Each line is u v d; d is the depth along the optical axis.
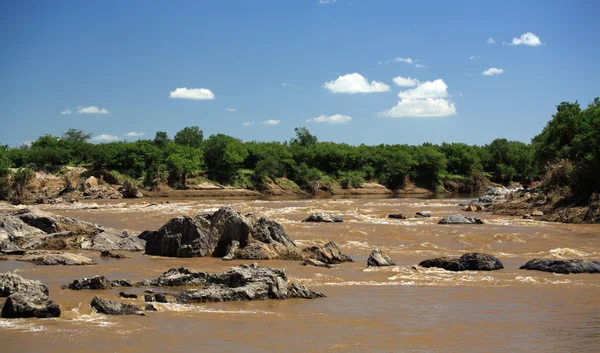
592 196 55.25
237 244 31.98
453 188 140.62
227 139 132.62
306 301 20.78
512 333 16.66
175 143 134.75
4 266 27.27
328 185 125.75
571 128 71.06
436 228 47.38
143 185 106.12
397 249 36.34
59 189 97.56
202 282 23.14
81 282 21.94
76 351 14.09
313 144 159.00
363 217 57.62
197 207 73.19
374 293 22.39
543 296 22.03
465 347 15.20
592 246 38.31
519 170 149.75
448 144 160.25
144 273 25.98
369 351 14.68
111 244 34.62
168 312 18.48
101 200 91.56
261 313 18.64
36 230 36.72
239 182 118.62
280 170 124.62
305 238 40.38
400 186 136.38
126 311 18.11
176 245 32.41
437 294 22.28
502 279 25.69
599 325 17.69
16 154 108.31
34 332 15.72
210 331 16.27
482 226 49.62
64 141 122.06
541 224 51.72
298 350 14.66
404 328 17.05
